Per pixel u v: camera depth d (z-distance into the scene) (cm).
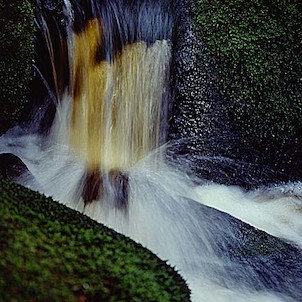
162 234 555
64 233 372
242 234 556
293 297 507
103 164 651
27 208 382
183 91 649
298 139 672
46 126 673
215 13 637
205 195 648
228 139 663
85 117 663
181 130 661
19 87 609
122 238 397
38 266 322
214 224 561
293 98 648
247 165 675
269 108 649
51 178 627
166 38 655
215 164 667
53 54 648
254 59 631
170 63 650
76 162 650
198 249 540
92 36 659
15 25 591
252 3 636
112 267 355
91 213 581
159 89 657
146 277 358
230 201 646
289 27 632
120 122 659
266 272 524
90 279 338
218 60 635
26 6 599
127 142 664
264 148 672
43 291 307
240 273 520
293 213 644
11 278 303
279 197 668
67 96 666
